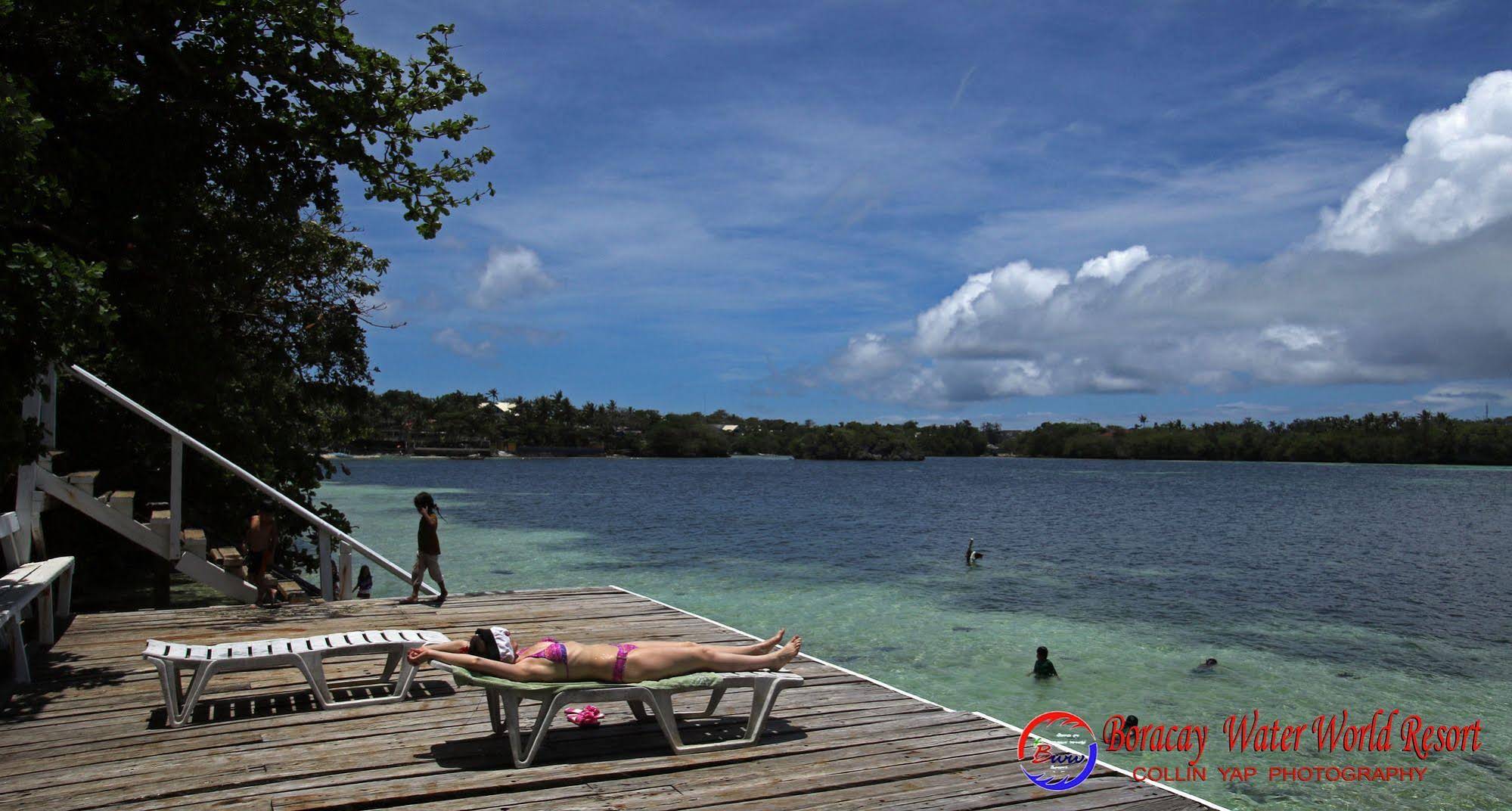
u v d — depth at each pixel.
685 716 6.05
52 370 9.54
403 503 55.03
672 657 5.32
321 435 18.72
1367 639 17.05
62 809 4.30
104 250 8.43
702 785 4.76
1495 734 11.22
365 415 18.89
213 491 16.36
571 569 26.27
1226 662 14.95
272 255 10.84
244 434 15.99
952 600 21.20
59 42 7.80
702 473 140.38
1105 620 18.83
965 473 152.75
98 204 8.32
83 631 8.38
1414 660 15.30
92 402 14.52
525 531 38.47
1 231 6.66
